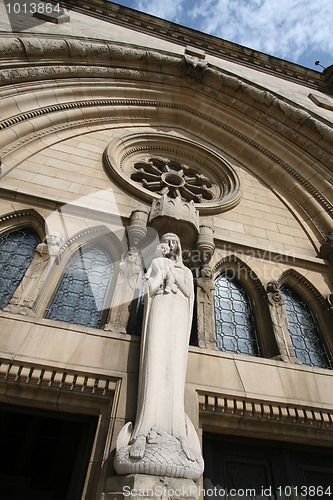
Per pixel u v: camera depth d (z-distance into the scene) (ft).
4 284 12.62
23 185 15.85
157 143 24.90
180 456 7.07
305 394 11.53
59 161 18.28
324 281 17.12
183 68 27.17
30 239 14.46
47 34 20.80
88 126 21.88
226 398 10.78
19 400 9.65
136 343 11.05
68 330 10.71
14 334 10.02
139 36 31.42
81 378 9.77
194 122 27.48
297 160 24.22
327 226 20.13
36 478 17.99
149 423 7.82
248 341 14.37
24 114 17.80
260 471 10.92
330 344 14.84
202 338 12.38
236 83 27.07
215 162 24.98
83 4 31.48
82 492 8.39
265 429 11.04
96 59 23.31
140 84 25.89
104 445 8.96
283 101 26.23
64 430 19.31
